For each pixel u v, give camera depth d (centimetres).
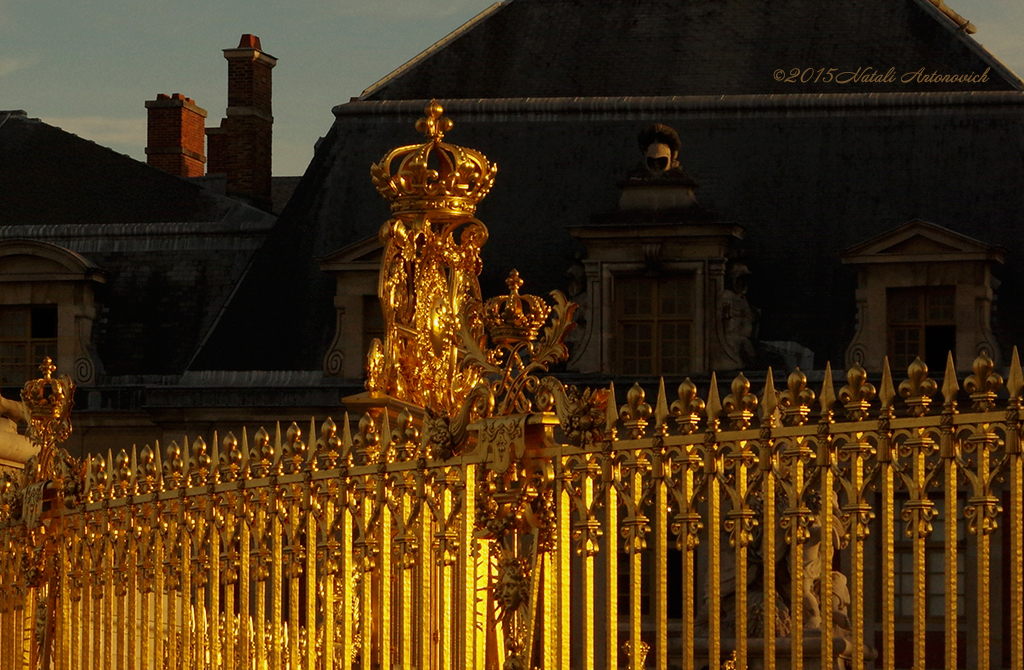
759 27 7375
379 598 1527
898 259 6494
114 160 8169
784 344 6581
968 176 6762
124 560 1814
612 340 6675
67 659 1906
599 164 7000
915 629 1160
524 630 1423
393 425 1648
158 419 6775
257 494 1642
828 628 1209
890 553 1181
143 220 7850
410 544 1516
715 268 6631
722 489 1293
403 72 7419
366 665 1529
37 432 1948
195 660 1691
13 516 1973
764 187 6856
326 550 1571
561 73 7331
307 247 7100
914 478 1174
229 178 9369
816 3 7400
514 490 1430
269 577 1686
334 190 7194
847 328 6581
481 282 6806
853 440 1205
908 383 1189
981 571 1139
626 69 7312
